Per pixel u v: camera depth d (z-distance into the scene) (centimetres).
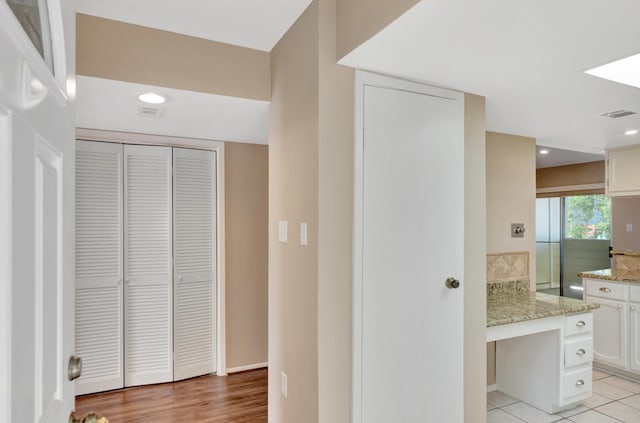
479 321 233
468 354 228
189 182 342
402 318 202
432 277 211
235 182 358
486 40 159
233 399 304
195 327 344
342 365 188
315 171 185
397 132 202
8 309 54
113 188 314
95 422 85
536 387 299
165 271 331
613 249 571
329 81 185
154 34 207
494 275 327
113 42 198
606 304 370
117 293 315
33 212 64
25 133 59
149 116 265
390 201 200
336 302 187
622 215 562
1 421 52
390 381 198
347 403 189
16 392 56
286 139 216
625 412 291
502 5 132
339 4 183
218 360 351
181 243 337
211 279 352
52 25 81
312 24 187
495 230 328
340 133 188
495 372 334
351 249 191
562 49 167
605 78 200
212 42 221
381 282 197
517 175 338
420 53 173
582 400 301
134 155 322
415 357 205
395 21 145
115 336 315
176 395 310
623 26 146
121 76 199
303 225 197
